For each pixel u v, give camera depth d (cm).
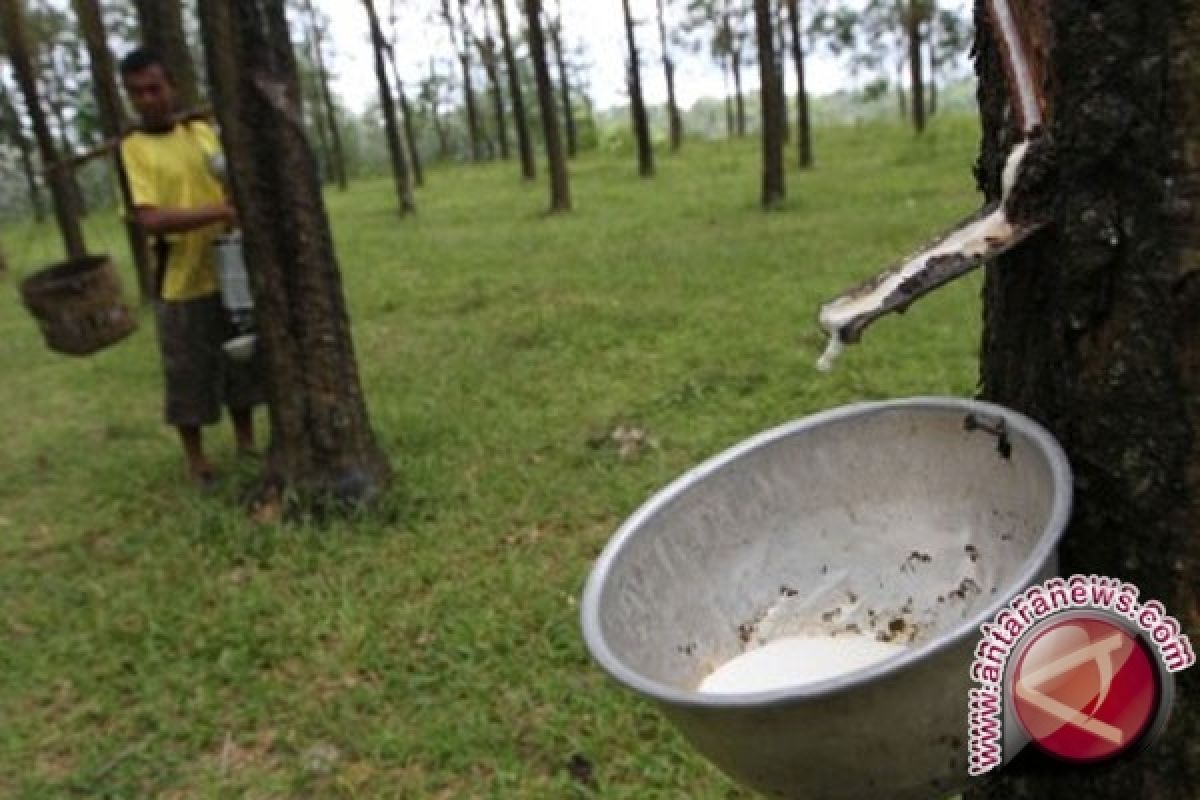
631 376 561
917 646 100
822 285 708
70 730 305
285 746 286
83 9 830
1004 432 124
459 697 295
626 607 122
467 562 372
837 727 98
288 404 414
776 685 122
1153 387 115
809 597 137
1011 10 122
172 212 434
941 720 100
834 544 138
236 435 494
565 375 575
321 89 2803
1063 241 120
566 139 2802
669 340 616
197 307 452
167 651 336
